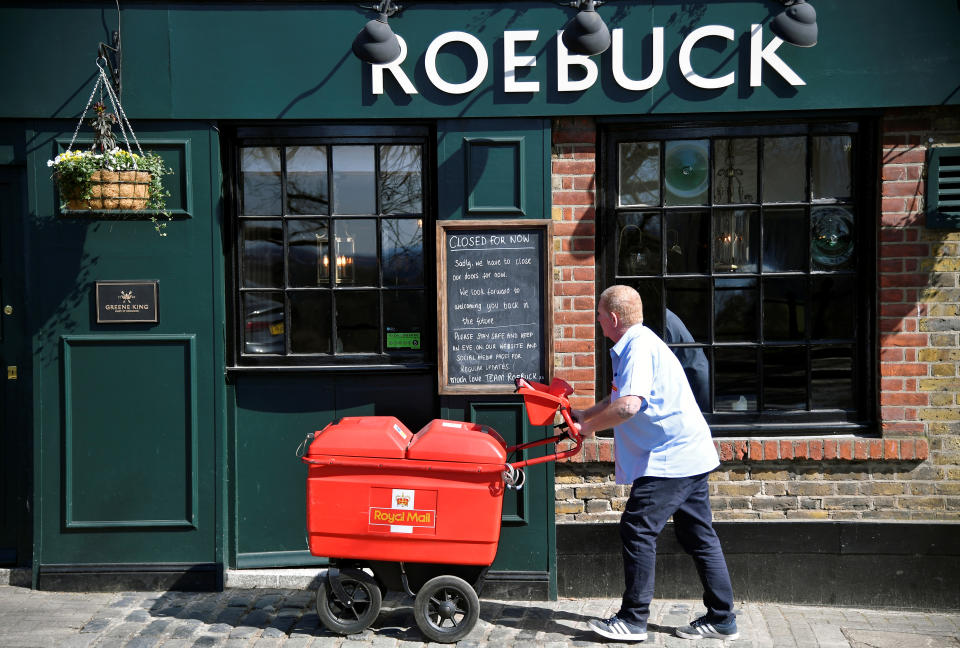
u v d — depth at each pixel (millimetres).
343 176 4918
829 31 4523
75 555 4738
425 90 4633
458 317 4684
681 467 3998
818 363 4824
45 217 4660
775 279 4816
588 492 4777
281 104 4621
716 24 4551
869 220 4750
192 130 4676
